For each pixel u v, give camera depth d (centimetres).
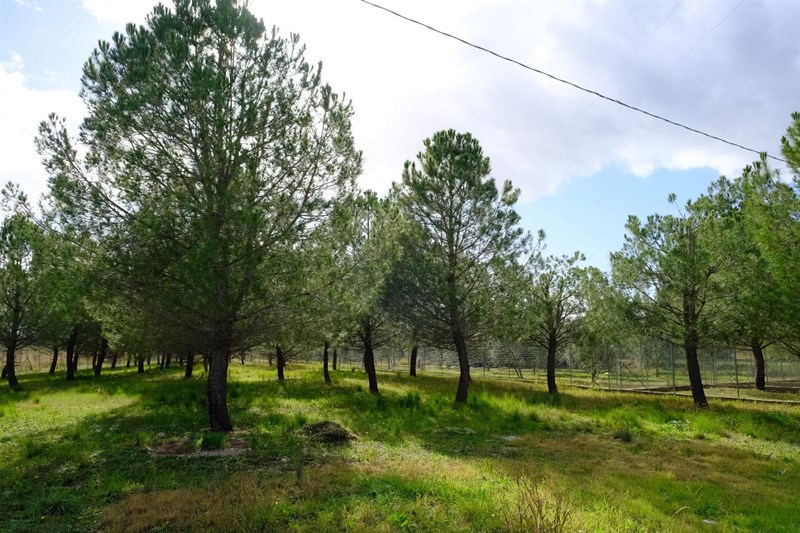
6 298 2314
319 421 1165
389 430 1150
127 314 1161
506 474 750
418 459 861
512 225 1728
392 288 1709
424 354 5278
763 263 1366
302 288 1150
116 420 1262
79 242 1024
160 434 1076
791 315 1270
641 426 1301
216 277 969
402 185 1811
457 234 1761
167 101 991
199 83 959
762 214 1220
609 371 2820
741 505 653
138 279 1027
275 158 1082
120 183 1023
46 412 1418
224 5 1091
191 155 1071
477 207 1727
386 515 560
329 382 2530
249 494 607
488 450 988
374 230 1650
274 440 1007
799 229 1162
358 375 3303
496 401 1739
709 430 1230
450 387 2431
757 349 2350
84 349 3619
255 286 1022
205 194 1042
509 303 1739
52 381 2756
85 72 1014
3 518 570
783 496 696
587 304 2241
